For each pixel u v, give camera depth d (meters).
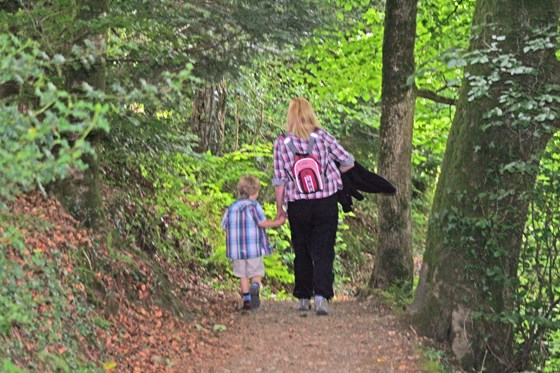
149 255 11.48
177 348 7.40
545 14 8.43
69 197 8.24
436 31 14.23
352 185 9.48
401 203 11.77
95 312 7.18
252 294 9.72
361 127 22.06
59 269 7.02
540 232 8.14
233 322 8.97
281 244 16.34
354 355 7.61
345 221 21.17
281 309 9.85
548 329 8.49
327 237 9.22
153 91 4.41
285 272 15.50
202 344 7.77
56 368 5.70
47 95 4.08
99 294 7.49
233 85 16.64
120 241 8.74
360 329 8.67
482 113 8.46
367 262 20.45
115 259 8.13
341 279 18.58
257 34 12.02
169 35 8.72
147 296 8.24
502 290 8.48
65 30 7.44
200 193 14.34
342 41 14.91
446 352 8.38
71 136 8.06
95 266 7.81
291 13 12.26
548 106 8.29
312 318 9.20
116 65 10.32
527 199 8.23
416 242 22.88
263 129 21.05
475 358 8.37
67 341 6.18
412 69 11.74
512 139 8.38
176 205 13.09
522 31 8.40
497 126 8.41
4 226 6.04
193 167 13.18
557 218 8.18
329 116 20.62
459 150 8.66
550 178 8.03
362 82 15.62
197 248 14.19
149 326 7.74
